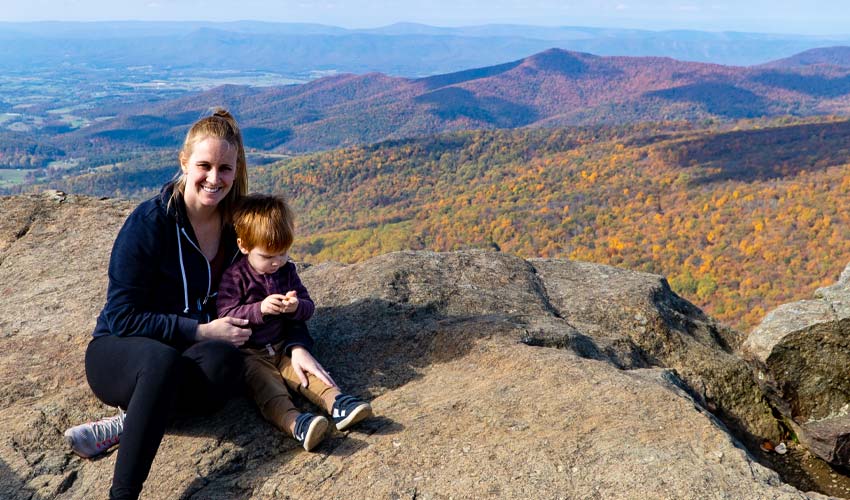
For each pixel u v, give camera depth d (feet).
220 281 9.22
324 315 12.42
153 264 8.39
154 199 8.61
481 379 9.71
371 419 8.84
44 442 9.07
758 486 6.71
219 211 9.11
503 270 14.98
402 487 7.22
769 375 12.63
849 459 11.29
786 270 257.34
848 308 12.23
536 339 11.17
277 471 7.93
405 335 11.41
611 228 364.79
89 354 8.31
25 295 14.11
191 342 8.52
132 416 7.26
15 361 11.34
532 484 6.98
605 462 7.21
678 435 7.65
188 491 7.82
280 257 8.91
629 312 13.57
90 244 16.69
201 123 8.46
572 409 8.37
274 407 8.57
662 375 10.52
